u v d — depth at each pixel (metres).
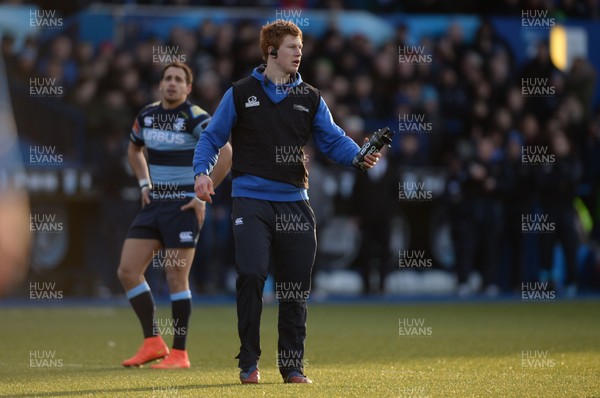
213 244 62.84
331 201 66.25
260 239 23.81
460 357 32.09
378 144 23.94
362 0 74.56
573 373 26.42
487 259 65.94
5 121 63.00
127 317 50.25
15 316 51.00
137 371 28.16
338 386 23.06
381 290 64.81
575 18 75.50
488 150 65.12
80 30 67.12
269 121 23.98
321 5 72.75
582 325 45.62
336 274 67.12
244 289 23.77
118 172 60.59
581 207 70.75
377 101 68.19
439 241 68.25
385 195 63.50
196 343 37.69
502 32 73.81
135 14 68.06
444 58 70.94
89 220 63.84
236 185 24.20
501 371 27.19
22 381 25.02
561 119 69.88
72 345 36.81
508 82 71.50
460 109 70.25
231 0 70.88
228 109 24.08
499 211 65.50
